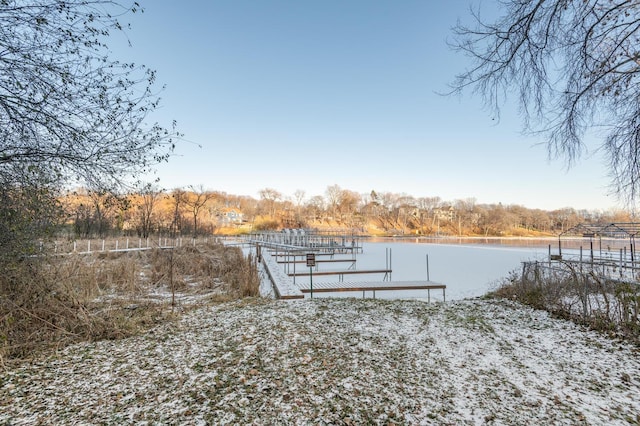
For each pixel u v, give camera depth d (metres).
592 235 15.07
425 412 2.84
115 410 2.86
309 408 2.89
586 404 2.98
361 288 10.45
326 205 100.12
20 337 4.46
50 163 4.12
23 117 3.70
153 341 4.63
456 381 3.44
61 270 5.62
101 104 3.91
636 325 4.85
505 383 3.40
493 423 2.67
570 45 3.95
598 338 4.80
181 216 39.19
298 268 18.41
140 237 27.73
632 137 4.39
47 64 3.50
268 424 2.65
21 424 2.66
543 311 6.36
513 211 86.50
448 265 20.20
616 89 4.16
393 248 36.44
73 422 2.68
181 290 9.38
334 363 3.84
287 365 3.77
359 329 5.12
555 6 3.68
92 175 4.23
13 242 4.44
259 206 86.62
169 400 3.03
